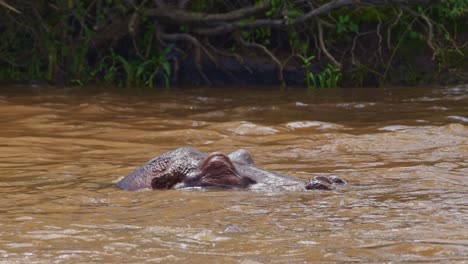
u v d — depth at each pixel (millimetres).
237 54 53750
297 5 55688
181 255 14070
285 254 14047
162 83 54656
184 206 18781
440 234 15391
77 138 31250
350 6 55844
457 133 31141
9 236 15750
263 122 35156
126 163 26062
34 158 27047
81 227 16531
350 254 14000
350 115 37562
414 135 30688
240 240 15102
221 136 31609
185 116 37406
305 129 33094
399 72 54500
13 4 54375
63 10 54469
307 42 54938
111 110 39500
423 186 21016
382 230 15828
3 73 55125
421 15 54094
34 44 55031
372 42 55844
